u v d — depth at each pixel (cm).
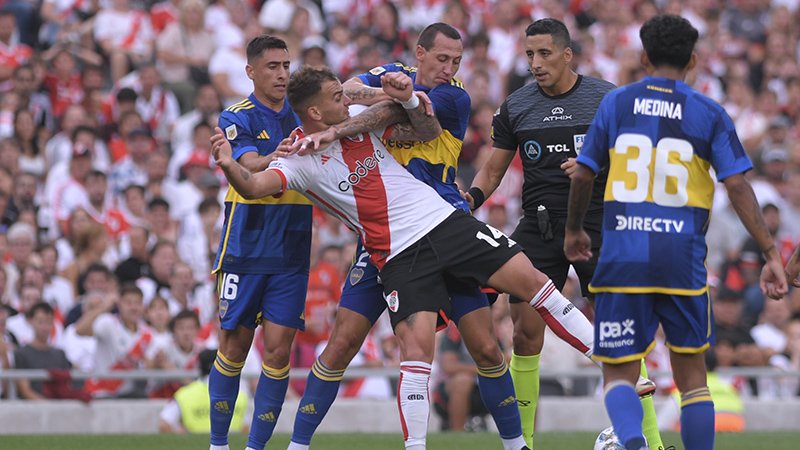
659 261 1897
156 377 3416
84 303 3794
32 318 3569
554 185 2392
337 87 2167
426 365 2138
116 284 3788
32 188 4278
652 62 1962
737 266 4653
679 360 1972
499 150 2462
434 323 2153
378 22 5619
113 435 3064
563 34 2364
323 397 2281
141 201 4347
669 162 1908
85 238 4078
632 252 1903
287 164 2152
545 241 2406
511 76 5278
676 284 1903
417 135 2227
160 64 5175
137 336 3659
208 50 5294
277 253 2314
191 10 5228
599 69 5781
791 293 4338
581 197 1970
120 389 3578
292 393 3716
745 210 1903
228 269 2333
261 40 2320
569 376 3638
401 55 5600
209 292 3947
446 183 2302
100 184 4303
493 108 5031
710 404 1955
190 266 4081
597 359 1948
